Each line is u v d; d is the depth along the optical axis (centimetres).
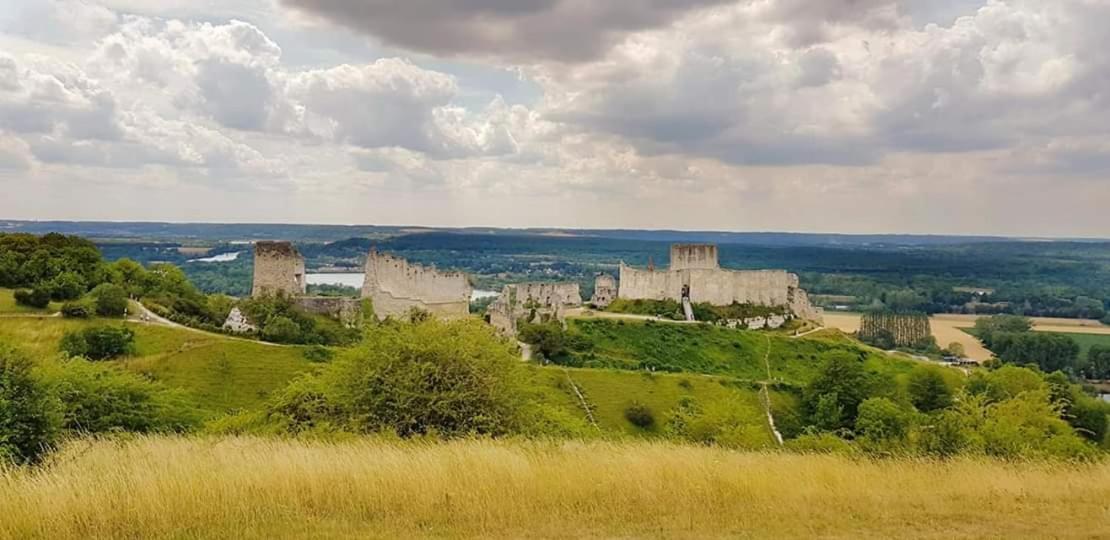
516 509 1755
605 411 7869
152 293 10931
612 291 14825
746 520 1738
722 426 5688
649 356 10650
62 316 8994
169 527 1603
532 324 10569
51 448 2191
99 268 11050
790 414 8469
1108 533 1675
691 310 13312
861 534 1662
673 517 1748
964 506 1897
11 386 2277
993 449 3009
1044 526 1733
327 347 8719
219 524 1628
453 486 1858
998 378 8731
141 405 4144
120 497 1673
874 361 11562
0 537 1525
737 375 10325
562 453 2306
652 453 2323
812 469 2238
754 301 14125
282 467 1936
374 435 2817
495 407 3278
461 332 3503
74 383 3969
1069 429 5106
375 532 1617
